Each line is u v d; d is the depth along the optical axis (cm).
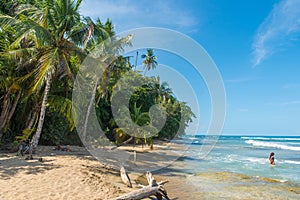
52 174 817
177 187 984
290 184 1123
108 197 679
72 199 620
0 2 1548
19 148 1183
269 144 5241
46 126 1753
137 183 916
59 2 1232
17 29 1209
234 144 5181
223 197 870
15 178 743
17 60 1307
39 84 1161
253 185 1084
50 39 1202
